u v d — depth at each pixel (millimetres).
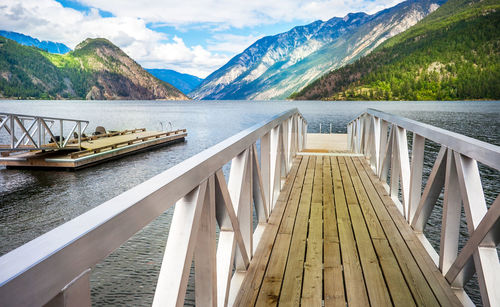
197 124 40531
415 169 2910
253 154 2344
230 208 1751
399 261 2316
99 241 685
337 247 2541
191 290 4242
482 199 1693
